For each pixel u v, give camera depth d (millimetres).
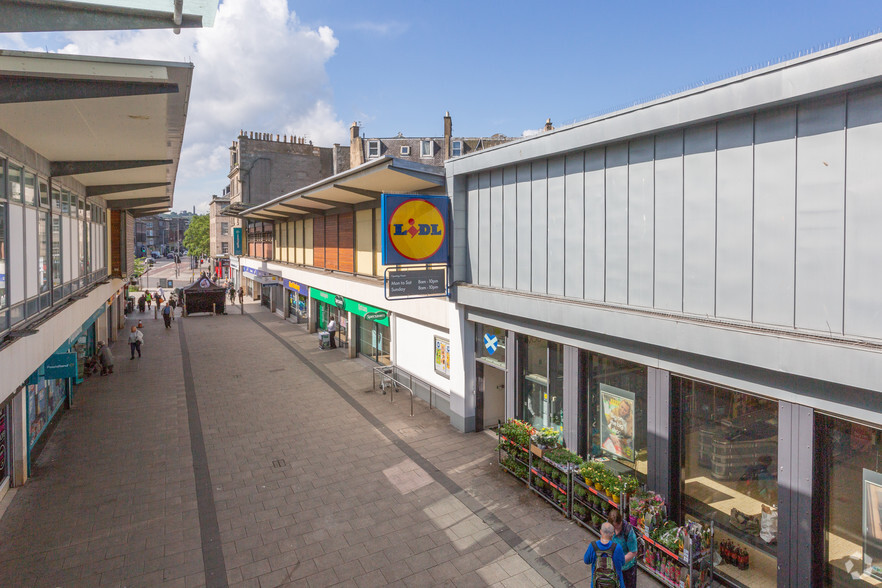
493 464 10953
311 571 7500
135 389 16984
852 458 5719
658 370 7770
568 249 9273
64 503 9453
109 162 11664
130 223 29391
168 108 7520
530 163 10109
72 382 15180
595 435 9234
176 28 5801
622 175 8148
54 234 11445
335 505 9344
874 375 5156
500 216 11023
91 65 6133
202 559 7789
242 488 10023
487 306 11242
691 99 6746
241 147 46219
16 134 8523
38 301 10008
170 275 83000
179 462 11234
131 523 8789
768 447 6535
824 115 5637
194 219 84375
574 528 8516
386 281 11469
